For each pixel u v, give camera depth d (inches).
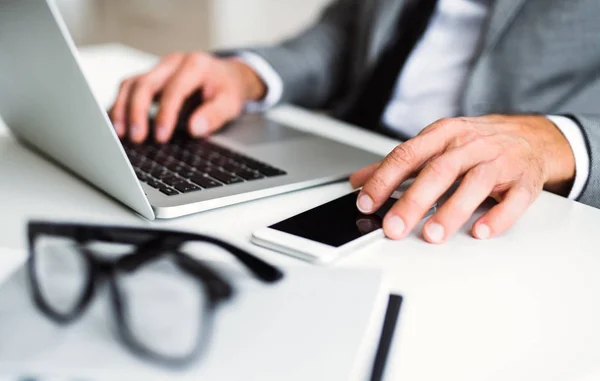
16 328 12.9
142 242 16.0
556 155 24.5
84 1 155.3
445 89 42.3
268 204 21.8
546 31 36.6
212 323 13.5
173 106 28.2
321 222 19.7
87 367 12.0
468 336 14.7
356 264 17.7
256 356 12.7
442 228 19.2
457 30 42.2
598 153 24.9
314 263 17.5
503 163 21.1
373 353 13.5
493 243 19.7
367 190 20.2
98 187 22.1
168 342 12.8
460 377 13.2
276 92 36.6
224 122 30.7
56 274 14.8
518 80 36.9
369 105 43.8
